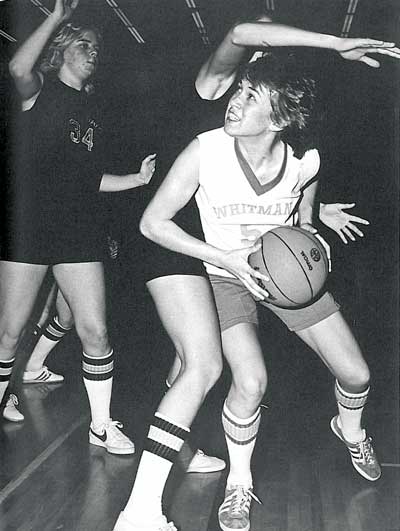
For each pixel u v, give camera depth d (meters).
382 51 2.24
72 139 2.98
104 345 3.07
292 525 2.40
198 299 2.24
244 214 2.38
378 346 5.55
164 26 6.18
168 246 2.28
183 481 2.76
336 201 9.28
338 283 7.44
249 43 2.33
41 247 2.96
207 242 2.43
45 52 3.03
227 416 2.36
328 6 6.63
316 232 2.60
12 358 3.20
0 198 2.96
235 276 2.31
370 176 9.27
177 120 2.66
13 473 2.80
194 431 3.40
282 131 2.33
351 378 2.55
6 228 2.97
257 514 2.48
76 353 4.96
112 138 3.00
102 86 3.03
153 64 2.87
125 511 2.22
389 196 8.93
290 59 2.33
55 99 3.05
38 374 4.20
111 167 3.03
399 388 4.37
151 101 2.86
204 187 2.34
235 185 2.34
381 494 2.67
